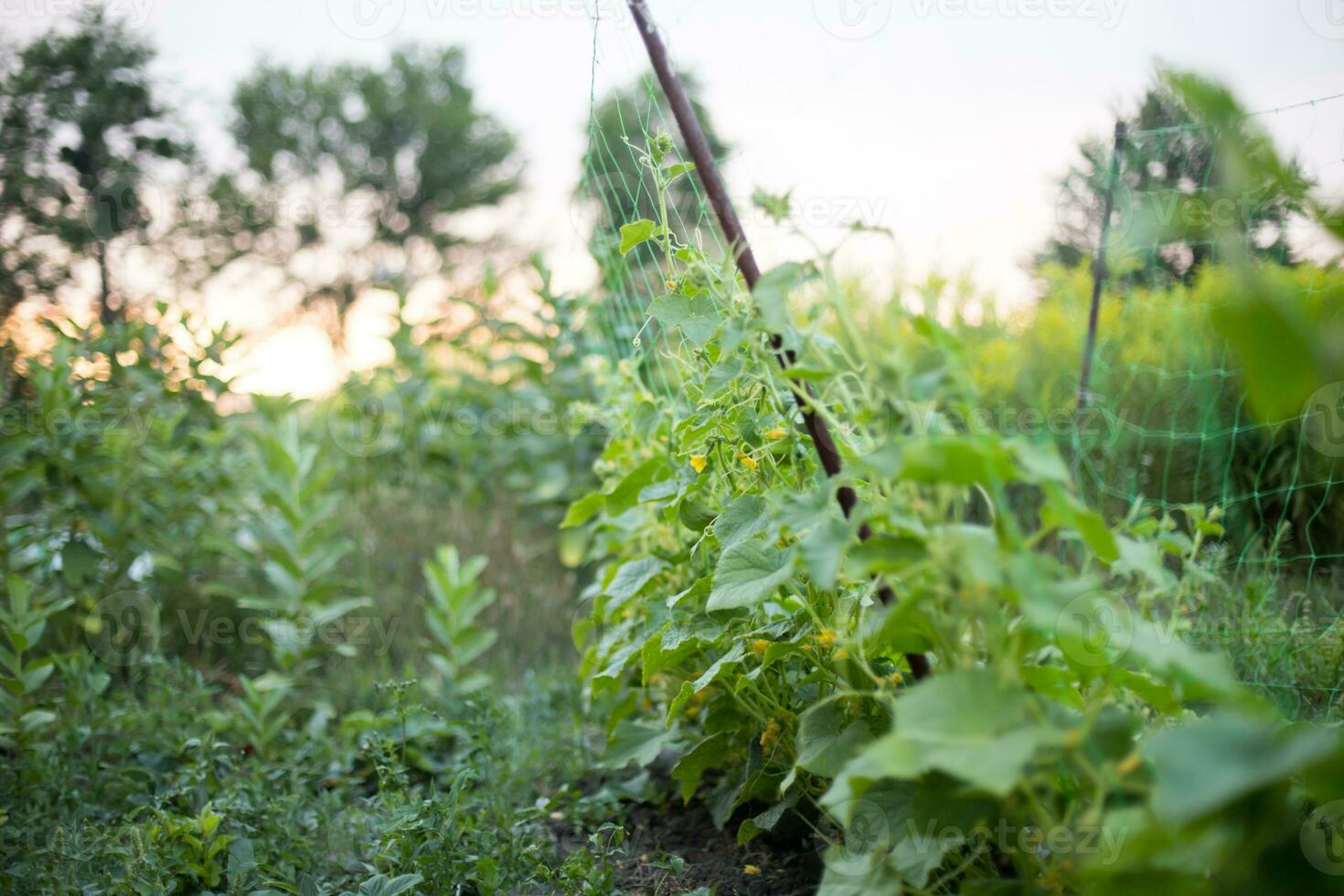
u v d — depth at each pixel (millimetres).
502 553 4160
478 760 2629
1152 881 1004
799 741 1666
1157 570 1186
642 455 2607
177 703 2877
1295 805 1120
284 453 3299
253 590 3705
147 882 1879
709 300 1816
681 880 2092
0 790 2441
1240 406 2648
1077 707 1360
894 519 1228
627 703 2482
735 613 1929
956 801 1255
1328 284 2016
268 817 2260
